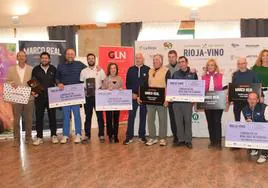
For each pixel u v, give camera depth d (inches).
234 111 203.5
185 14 285.0
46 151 206.5
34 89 219.9
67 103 223.9
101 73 225.9
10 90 219.3
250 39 227.9
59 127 265.7
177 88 206.7
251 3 274.8
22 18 302.4
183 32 288.4
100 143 225.8
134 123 242.4
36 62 253.3
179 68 212.4
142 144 221.0
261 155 179.0
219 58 232.2
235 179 148.0
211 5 280.5
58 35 300.8
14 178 154.6
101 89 220.1
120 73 266.4
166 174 156.5
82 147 215.2
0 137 252.8
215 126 210.5
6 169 169.6
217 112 208.1
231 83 201.2
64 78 223.5
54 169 167.6
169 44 236.5
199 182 144.5
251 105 181.2
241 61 199.6
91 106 228.2
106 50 263.0
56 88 222.5
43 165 175.3
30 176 157.1
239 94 198.7
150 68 217.9
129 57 269.3
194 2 281.6
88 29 298.8
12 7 300.0
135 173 158.7
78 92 222.5
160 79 210.7
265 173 156.6
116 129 226.8
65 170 165.5
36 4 299.7
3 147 222.7
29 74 224.1
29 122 228.4
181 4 284.0
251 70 201.3
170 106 219.0
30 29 306.2
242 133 181.5
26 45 250.5
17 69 221.8
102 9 293.7
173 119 219.3
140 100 216.1
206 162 176.4
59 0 297.3
